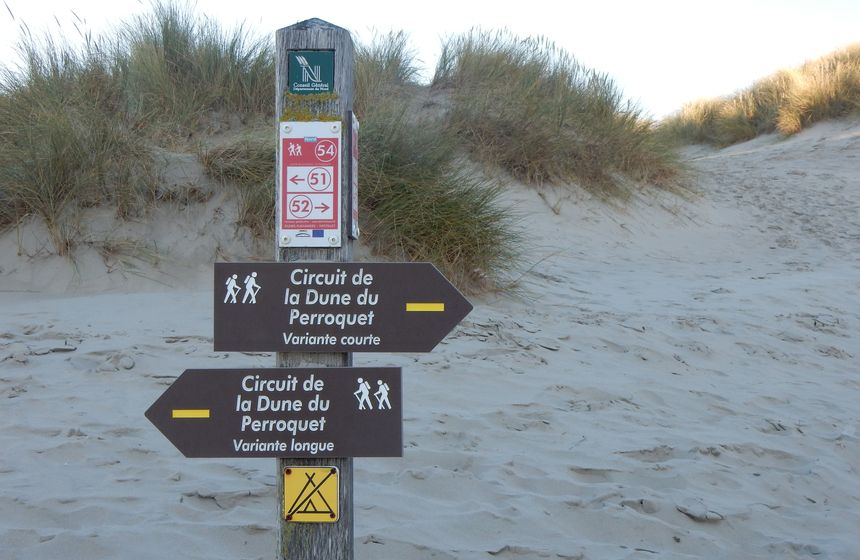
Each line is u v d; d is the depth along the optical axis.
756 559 3.55
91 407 4.50
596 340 6.51
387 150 7.59
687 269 10.28
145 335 5.56
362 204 7.32
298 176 2.46
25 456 3.89
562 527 3.62
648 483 4.18
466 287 7.18
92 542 3.15
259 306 2.43
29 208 6.95
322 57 2.46
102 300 6.33
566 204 11.68
